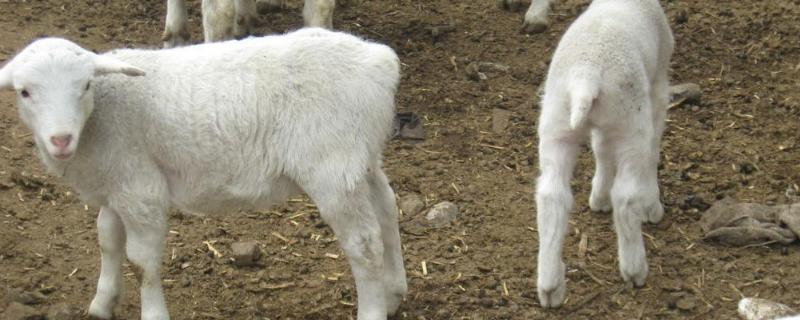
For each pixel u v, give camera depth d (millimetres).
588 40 3473
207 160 3246
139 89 3234
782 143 4227
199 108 3227
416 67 4586
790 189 3996
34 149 4102
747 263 3697
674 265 3691
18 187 3939
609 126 3467
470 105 4391
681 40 4820
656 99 3756
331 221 3260
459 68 4594
